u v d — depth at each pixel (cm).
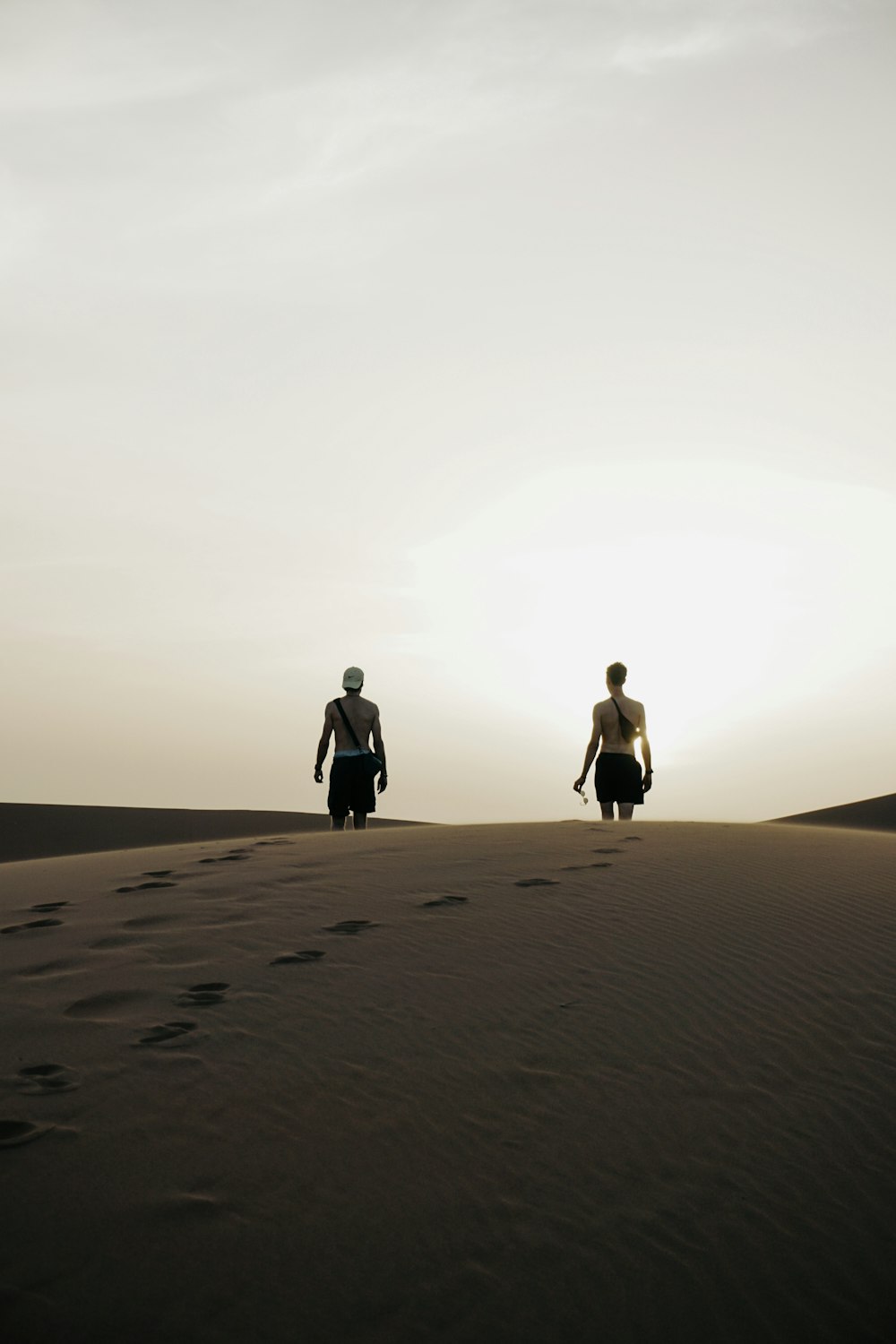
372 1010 469
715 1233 320
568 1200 333
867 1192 337
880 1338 285
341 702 1224
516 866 751
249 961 537
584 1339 282
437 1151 357
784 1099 388
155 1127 369
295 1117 376
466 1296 294
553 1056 423
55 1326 277
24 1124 369
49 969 535
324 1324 283
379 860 787
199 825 2375
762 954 528
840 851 788
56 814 2419
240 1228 316
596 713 1120
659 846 822
